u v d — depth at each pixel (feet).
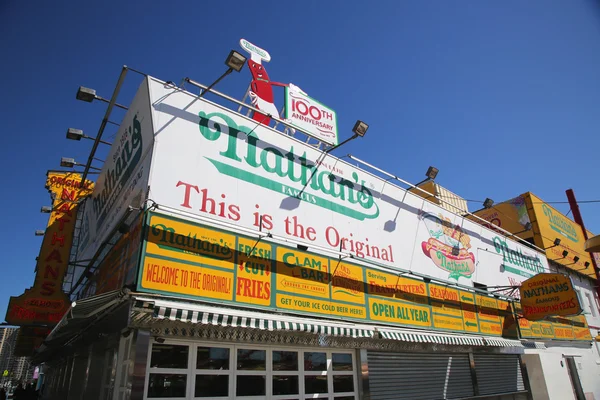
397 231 40.65
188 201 25.39
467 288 43.09
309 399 27.17
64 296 38.63
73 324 25.07
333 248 33.45
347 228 35.58
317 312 28.68
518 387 48.52
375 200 39.75
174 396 21.03
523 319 51.65
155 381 20.56
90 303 19.84
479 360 44.06
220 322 21.17
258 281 25.95
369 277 33.96
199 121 28.12
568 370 58.65
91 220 39.73
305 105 38.40
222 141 28.96
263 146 31.65
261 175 30.58
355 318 31.19
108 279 27.53
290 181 32.55
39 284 38.42
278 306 26.45
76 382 37.24
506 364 48.24
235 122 30.37
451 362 40.19
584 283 78.84
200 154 27.27
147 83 26.68
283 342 26.96
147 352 20.42
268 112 36.22
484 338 41.98
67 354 46.29
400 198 42.88
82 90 28.53
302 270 28.94
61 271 40.24
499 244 56.44
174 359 21.67
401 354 35.24
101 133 32.73
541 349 53.11
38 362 73.97
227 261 24.80
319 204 34.06
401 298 36.11
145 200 23.09
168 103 26.91
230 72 26.61
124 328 22.18
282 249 28.25
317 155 35.73
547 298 45.29
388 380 32.94
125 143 30.89
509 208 74.49
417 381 35.47
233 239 25.68
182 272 22.44
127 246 24.20
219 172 27.91
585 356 63.72
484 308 45.80
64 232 42.68
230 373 23.71
